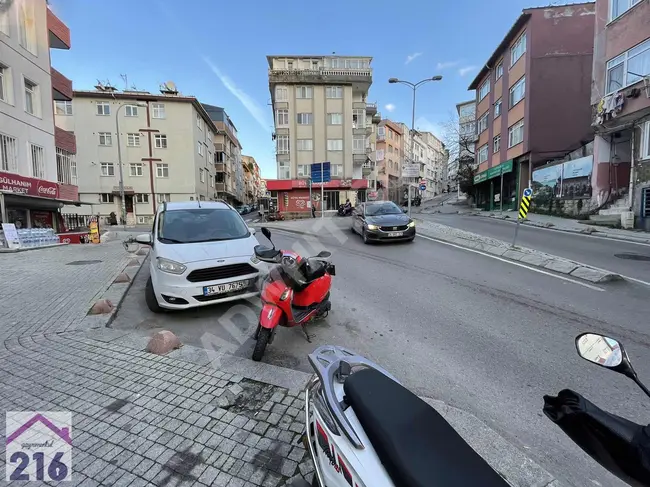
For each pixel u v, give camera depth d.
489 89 30.25
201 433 2.53
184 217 6.09
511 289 6.16
